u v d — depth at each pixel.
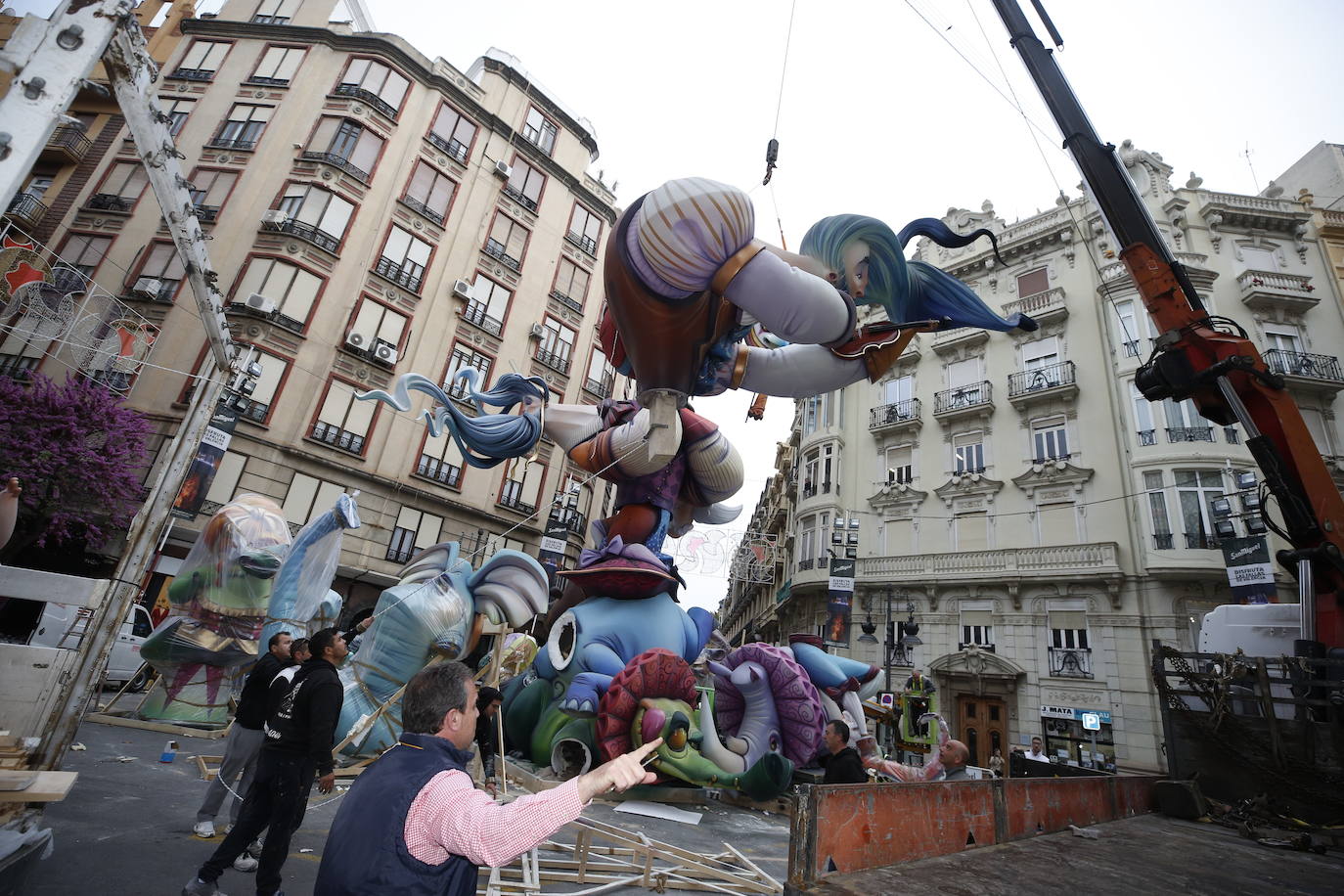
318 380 19.78
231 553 9.09
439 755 2.01
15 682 3.93
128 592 4.45
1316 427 20.36
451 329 23.12
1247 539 17.31
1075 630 20.23
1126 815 5.61
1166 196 24.06
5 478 13.56
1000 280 26.59
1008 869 3.17
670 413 7.54
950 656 21.78
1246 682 6.45
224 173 20.98
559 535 21.81
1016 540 22.47
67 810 4.65
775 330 7.00
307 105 22.11
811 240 7.63
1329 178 26.42
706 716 8.93
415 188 23.19
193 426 4.89
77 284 10.18
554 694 9.33
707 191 6.40
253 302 18.86
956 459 24.98
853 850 2.78
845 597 21.23
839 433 28.03
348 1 25.59
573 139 29.00
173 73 22.61
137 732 8.30
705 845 6.34
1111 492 20.98
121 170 21.14
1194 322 8.25
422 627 8.37
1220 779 6.25
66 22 2.92
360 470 20.06
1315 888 3.42
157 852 4.14
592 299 28.42
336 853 1.80
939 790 3.43
